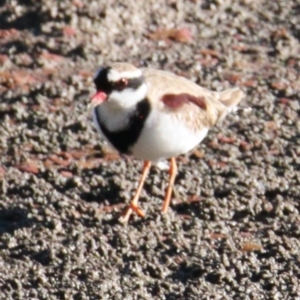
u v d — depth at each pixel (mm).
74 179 13391
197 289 10891
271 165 13945
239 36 17891
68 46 16984
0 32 17438
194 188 13305
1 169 13734
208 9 18688
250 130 14891
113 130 12211
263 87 16172
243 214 12711
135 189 13305
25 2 18000
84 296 10734
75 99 15648
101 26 17531
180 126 12164
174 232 12242
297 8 18812
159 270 11289
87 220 12492
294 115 15406
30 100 15609
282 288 10930
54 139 14555
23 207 12734
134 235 12133
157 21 18047
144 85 12039
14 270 11312
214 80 16312
